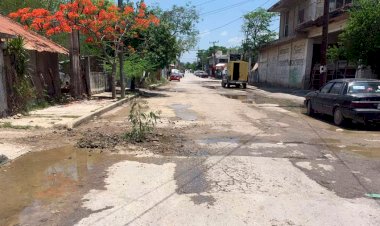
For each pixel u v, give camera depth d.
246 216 4.45
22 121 11.08
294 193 5.26
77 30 18.50
